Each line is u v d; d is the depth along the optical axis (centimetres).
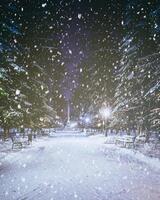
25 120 2838
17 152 2186
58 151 2334
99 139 3650
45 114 3938
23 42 3031
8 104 2317
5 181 1227
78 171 1447
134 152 2116
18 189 1103
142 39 2652
